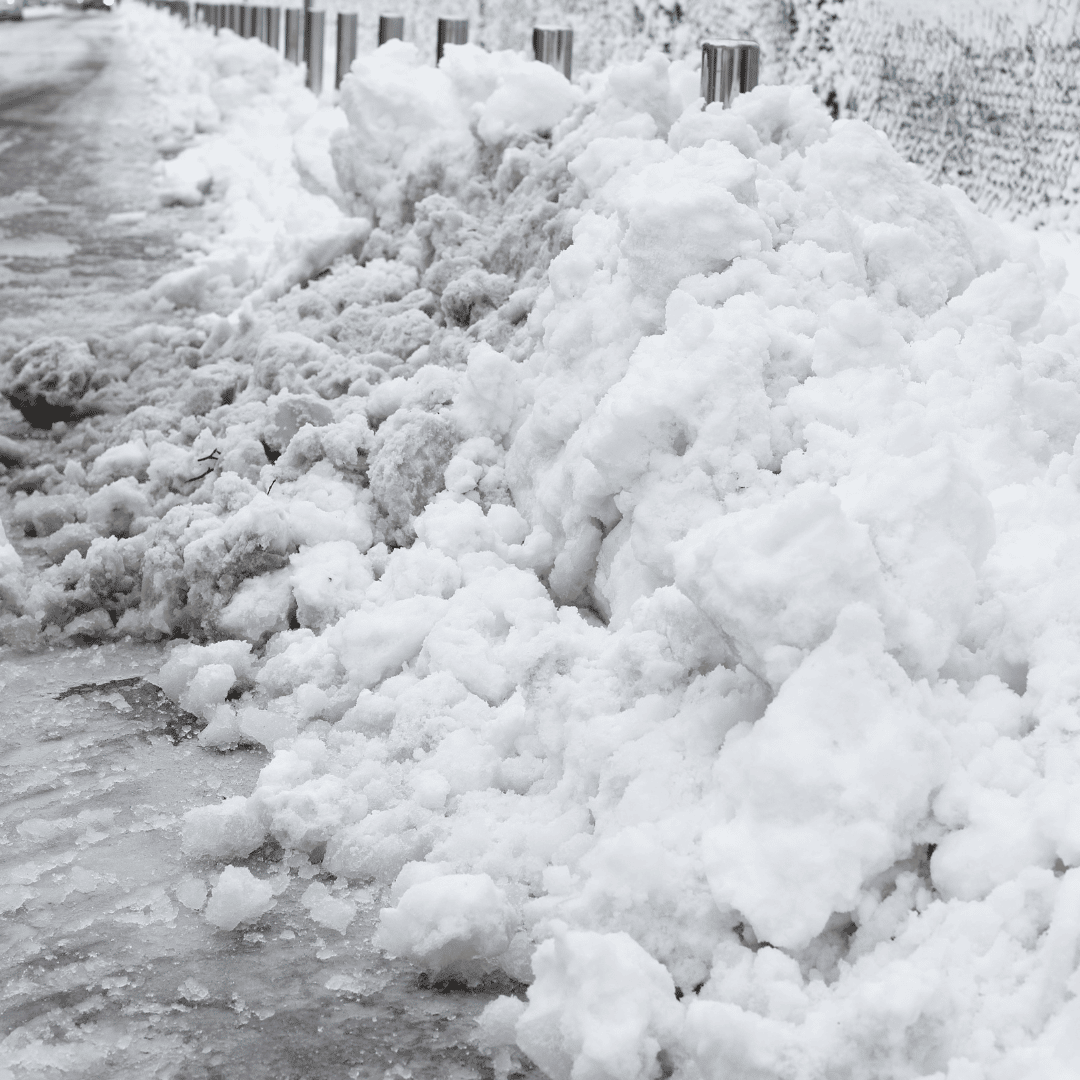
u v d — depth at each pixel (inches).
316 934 104.4
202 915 106.7
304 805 114.4
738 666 108.0
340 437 169.0
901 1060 81.0
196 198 458.6
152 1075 89.7
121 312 302.0
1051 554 114.7
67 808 121.5
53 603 160.6
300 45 740.0
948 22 328.8
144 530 173.9
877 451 121.0
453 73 246.7
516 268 200.5
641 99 202.4
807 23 386.0
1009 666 107.2
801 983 88.0
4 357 260.5
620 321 152.3
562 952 87.2
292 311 222.1
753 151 177.6
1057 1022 80.0
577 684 119.0
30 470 201.3
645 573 134.5
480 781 117.5
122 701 142.2
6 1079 89.0
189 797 123.3
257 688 141.5
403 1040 93.0
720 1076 82.5
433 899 98.9
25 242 390.0
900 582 103.2
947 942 86.8
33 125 674.8
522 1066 90.4
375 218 250.7
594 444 133.6
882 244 161.2
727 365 131.6
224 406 198.5
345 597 149.2
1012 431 133.1
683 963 93.2
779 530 98.3
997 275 158.9
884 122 357.4
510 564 151.5
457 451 165.8
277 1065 90.6
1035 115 305.3
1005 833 90.5
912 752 92.2
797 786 91.4
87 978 99.2
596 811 107.2
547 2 546.0
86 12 2218.3
